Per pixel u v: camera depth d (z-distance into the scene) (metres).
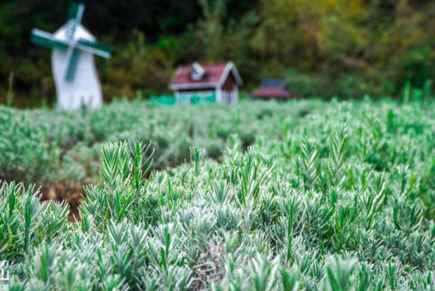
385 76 23.41
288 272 1.49
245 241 1.83
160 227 1.82
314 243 2.30
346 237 2.32
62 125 8.01
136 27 36.31
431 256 2.36
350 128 4.61
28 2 32.31
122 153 2.16
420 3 26.17
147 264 1.77
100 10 34.78
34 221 1.87
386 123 5.76
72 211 4.34
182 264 1.65
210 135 8.00
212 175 2.59
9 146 4.82
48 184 4.90
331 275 1.35
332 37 25.31
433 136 5.01
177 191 2.29
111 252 1.64
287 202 2.25
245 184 2.23
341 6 27.77
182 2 37.69
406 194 3.23
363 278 1.60
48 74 28.55
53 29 32.62
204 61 34.22
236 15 39.06
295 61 29.38
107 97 27.52
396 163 3.89
